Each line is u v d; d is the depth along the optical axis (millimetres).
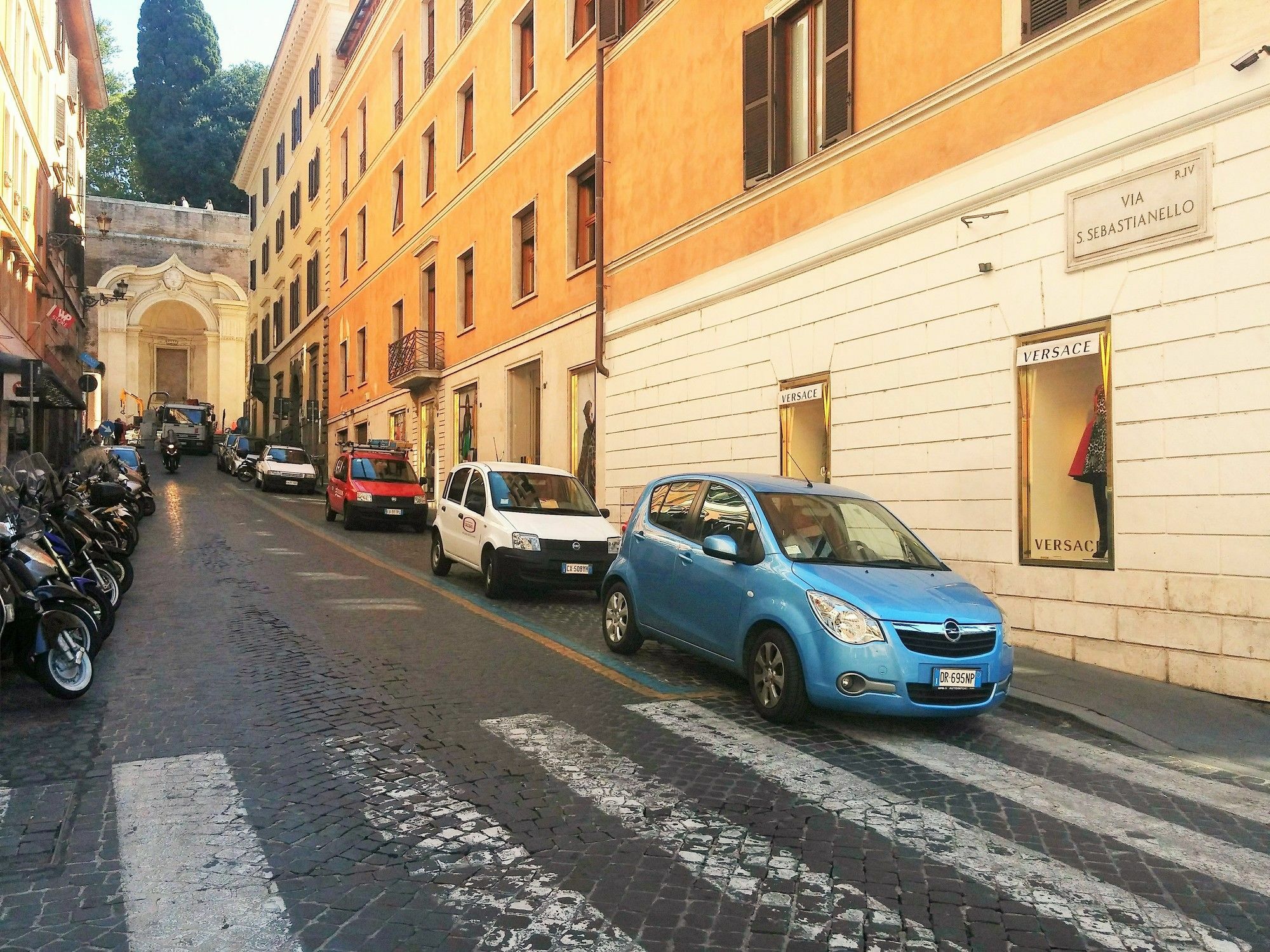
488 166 22875
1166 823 4738
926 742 6023
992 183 9375
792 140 12711
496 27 22547
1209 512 7438
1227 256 7383
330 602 10680
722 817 4590
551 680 7367
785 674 6168
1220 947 3465
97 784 4957
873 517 7430
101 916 3547
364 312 34031
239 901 3666
